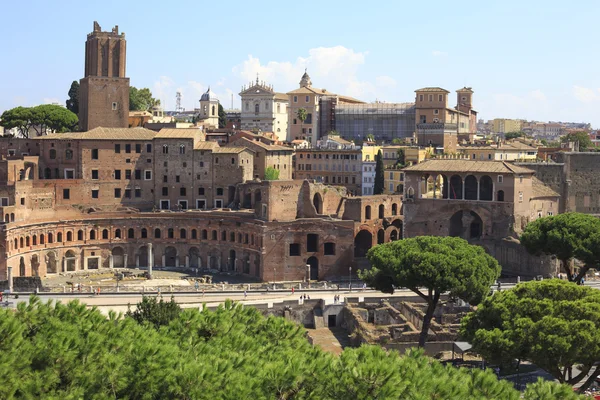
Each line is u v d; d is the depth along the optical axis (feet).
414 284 395.14
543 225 469.98
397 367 200.85
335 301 496.23
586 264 450.71
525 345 279.90
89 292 515.09
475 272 390.63
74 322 246.27
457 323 445.37
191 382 199.31
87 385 211.82
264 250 629.10
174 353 217.15
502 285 526.16
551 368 276.82
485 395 201.16
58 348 217.56
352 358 206.28
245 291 522.88
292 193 652.07
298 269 636.48
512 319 295.28
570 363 271.49
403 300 497.46
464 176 617.62
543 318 281.33
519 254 565.53
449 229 622.95
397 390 192.13
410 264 395.75
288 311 490.08
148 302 378.12
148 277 633.20
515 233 589.73
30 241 629.10
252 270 647.56
